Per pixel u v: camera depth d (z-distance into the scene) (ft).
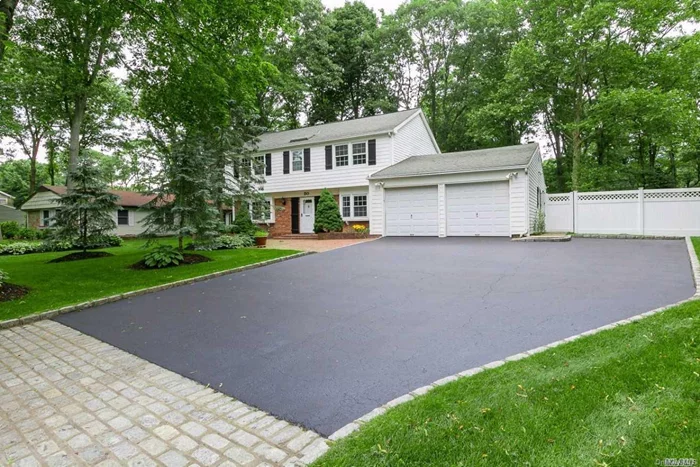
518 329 13.51
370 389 9.89
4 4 22.48
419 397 8.96
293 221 66.13
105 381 11.28
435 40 91.30
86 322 17.57
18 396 10.44
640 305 15.29
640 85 55.42
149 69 38.52
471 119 68.23
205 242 38.24
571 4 55.36
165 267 30.63
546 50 58.90
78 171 40.78
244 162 52.95
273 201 67.56
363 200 59.47
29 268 32.27
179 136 39.01
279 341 13.83
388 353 12.14
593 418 7.50
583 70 57.31
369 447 7.13
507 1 66.03
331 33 90.48
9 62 48.73
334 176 60.80
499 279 21.50
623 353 10.21
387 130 55.88
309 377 10.83
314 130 68.90
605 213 47.14
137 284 24.47
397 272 24.94
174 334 15.24
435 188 48.52
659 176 65.26
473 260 28.09
